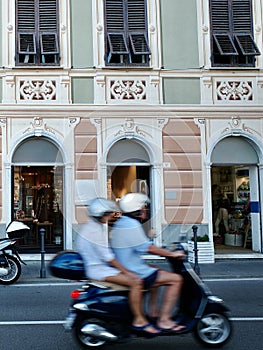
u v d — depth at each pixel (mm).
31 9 13914
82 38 13953
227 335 5566
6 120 13492
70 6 14016
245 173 14953
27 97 13594
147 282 5188
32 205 13961
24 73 13617
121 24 14164
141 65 14000
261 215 14289
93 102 13781
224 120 14117
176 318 5434
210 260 13250
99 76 13805
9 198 13414
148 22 14195
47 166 13930
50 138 13570
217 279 10828
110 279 5191
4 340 5918
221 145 14242
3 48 13680
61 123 13617
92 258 5270
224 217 15500
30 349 5559
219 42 14289
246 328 6438
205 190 13805
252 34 14602
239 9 14586
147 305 5348
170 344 5750
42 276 10820
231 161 14258
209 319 5520
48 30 13930
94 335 5168
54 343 5785
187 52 14195
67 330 5504
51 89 13688
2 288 9719
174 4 14328
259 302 8180
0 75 13578
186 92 14078
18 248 13859
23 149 13672
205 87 14133
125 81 13906
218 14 14500
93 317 5207
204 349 5547
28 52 13633
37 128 13516
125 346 5684
